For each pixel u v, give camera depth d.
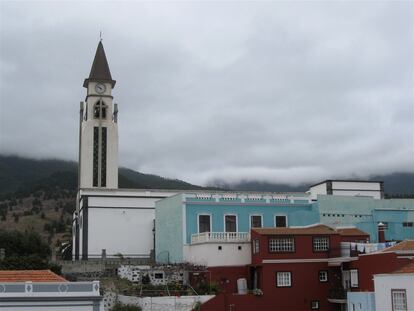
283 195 80.50
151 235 86.62
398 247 49.91
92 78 106.06
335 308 55.62
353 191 89.19
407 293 41.22
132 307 50.31
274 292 54.81
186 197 64.19
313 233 57.09
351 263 53.50
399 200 72.69
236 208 65.94
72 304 36.09
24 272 39.97
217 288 54.88
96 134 104.69
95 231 85.25
